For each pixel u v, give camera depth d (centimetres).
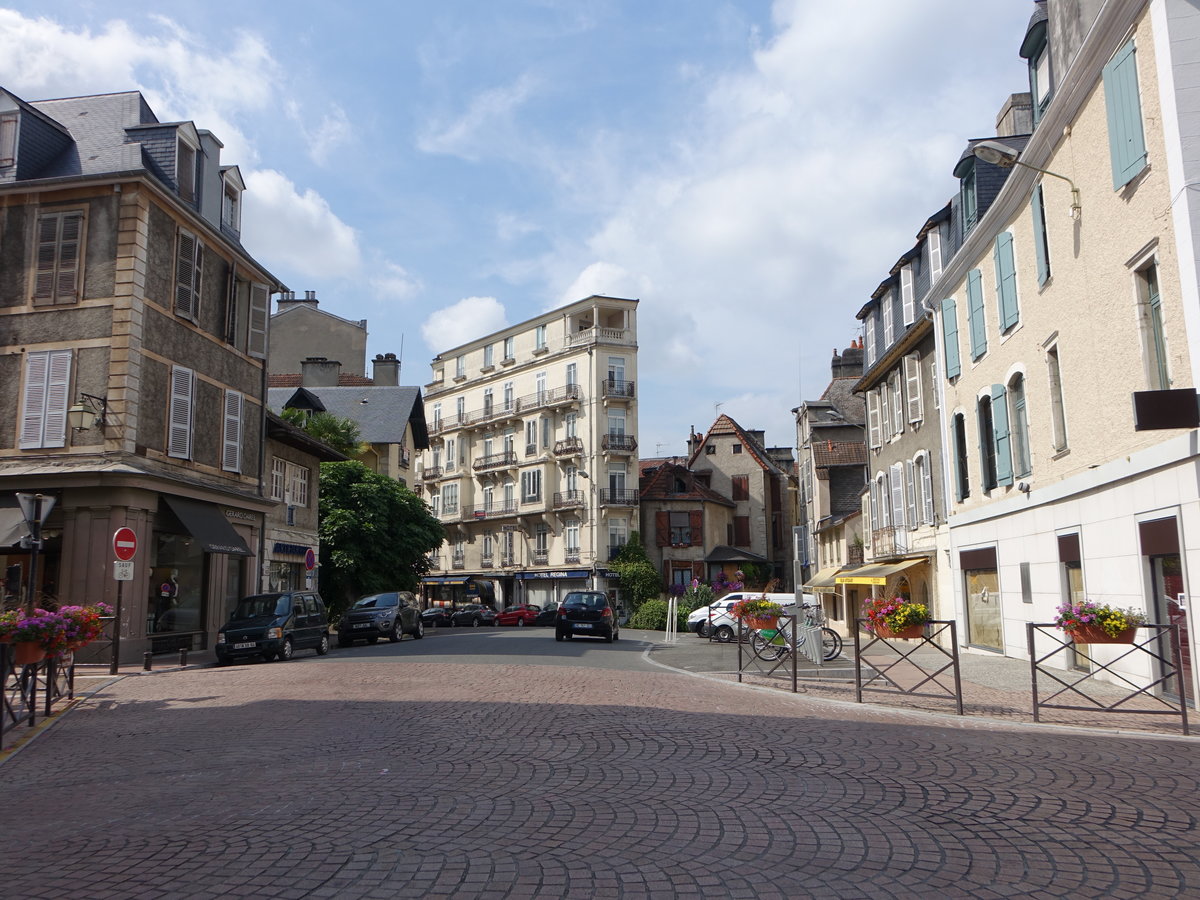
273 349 5812
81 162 2252
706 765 761
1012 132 2431
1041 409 1675
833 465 4525
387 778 719
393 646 2633
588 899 441
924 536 2634
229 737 948
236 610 2183
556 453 6100
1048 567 1678
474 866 491
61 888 470
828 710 1145
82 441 2056
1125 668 1362
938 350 2344
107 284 2105
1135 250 1253
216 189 2523
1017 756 802
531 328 6500
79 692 1425
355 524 3638
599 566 5738
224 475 2498
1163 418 1078
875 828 562
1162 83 1141
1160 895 445
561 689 1333
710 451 6669
